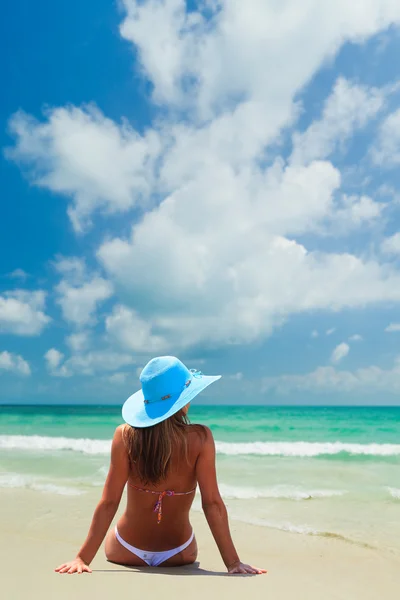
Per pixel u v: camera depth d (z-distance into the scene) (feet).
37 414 129.70
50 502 20.43
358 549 14.34
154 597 7.44
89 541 9.43
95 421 99.45
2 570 9.04
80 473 28.73
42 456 38.37
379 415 126.72
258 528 16.88
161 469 9.40
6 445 50.01
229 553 9.63
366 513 19.19
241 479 27.58
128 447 9.54
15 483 25.21
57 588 7.77
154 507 9.78
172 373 9.75
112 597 7.36
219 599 7.51
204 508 9.73
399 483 26.32
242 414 136.46
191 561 10.55
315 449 47.73
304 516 18.69
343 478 28.07
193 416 126.72
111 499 9.59
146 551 10.04
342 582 10.78
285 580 9.02
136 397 10.43
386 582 10.94
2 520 17.43
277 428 88.48
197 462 9.68
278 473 30.04
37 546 12.29
